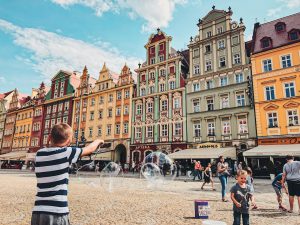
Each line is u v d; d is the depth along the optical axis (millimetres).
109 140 38125
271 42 27109
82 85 45188
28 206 8297
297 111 24109
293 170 7652
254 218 6844
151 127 34344
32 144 50469
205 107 30125
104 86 41656
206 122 29641
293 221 6504
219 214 7281
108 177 14078
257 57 27469
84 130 42500
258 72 27109
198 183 18203
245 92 27500
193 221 6355
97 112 41375
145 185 16672
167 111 33188
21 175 26281
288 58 25672
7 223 6020
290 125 24172
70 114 45344
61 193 2484
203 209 6738
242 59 28609
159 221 6355
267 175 23469
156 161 10648
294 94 24703
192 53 32969
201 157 25250
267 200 10461
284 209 7930
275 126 24953
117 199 10219
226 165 10125
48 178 2502
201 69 31578
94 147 2785
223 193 9883
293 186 7629
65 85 48562
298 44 25141
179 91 32688
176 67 33719
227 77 29156
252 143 25953
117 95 39531
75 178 22484
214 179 21875
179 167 27422
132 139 35750
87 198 10406
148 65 36719
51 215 2381
